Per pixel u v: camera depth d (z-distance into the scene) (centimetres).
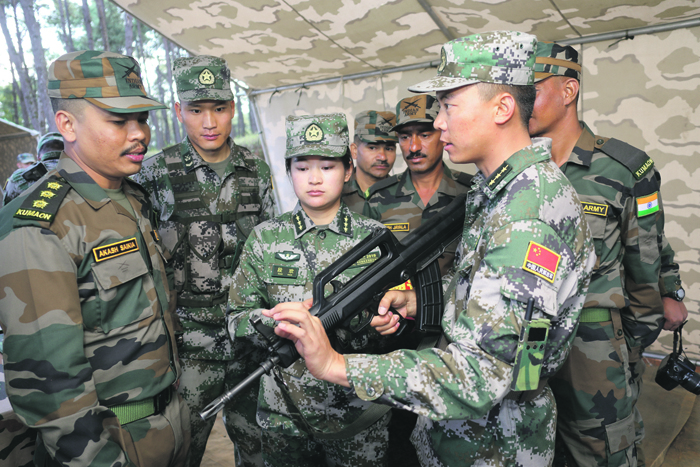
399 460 240
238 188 254
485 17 341
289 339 123
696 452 261
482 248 126
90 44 1417
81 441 127
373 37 390
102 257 141
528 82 119
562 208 112
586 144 195
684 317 217
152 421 152
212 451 285
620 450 183
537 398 135
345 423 173
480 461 131
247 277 182
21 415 127
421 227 158
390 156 311
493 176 119
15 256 126
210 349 232
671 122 335
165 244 238
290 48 427
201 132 237
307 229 179
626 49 341
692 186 337
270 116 551
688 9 302
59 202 135
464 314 112
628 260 193
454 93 120
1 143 670
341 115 172
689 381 207
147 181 248
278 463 187
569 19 330
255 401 235
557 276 107
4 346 127
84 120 142
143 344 150
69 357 127
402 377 107
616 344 184
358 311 141
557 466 213
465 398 105
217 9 369
